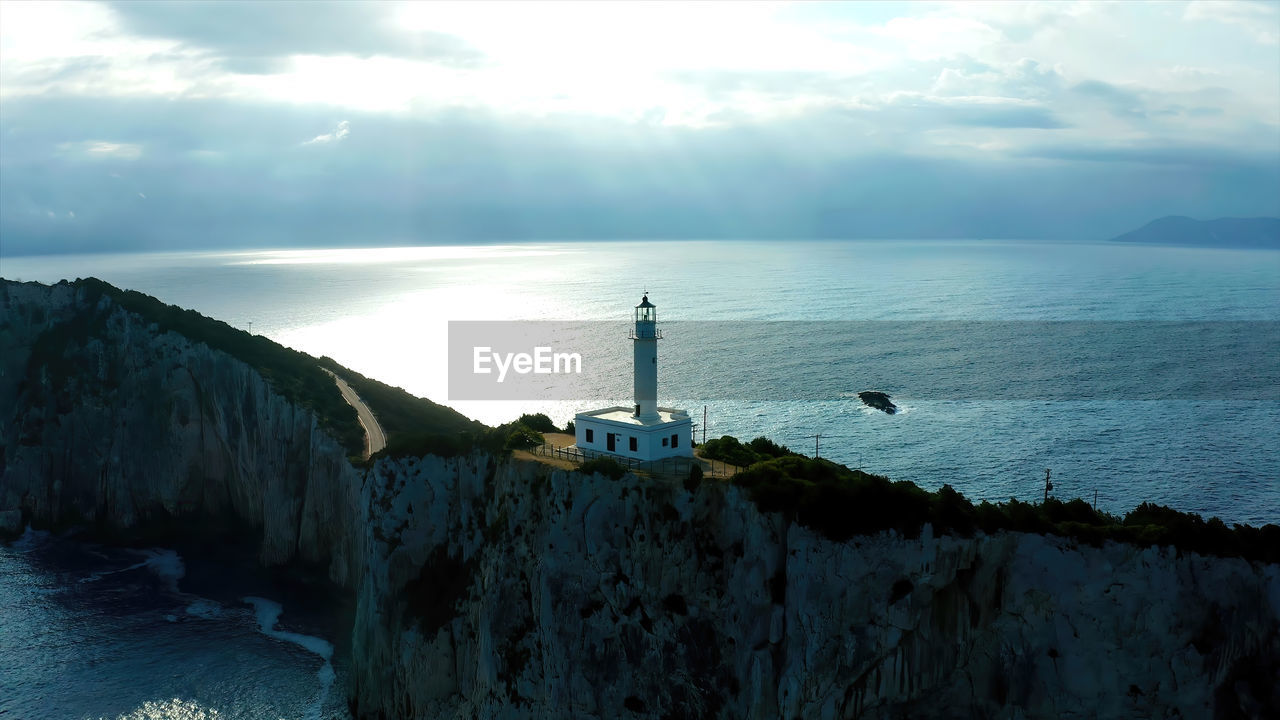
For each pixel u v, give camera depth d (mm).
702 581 57281
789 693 53219
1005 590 53531
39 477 118188
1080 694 52469
